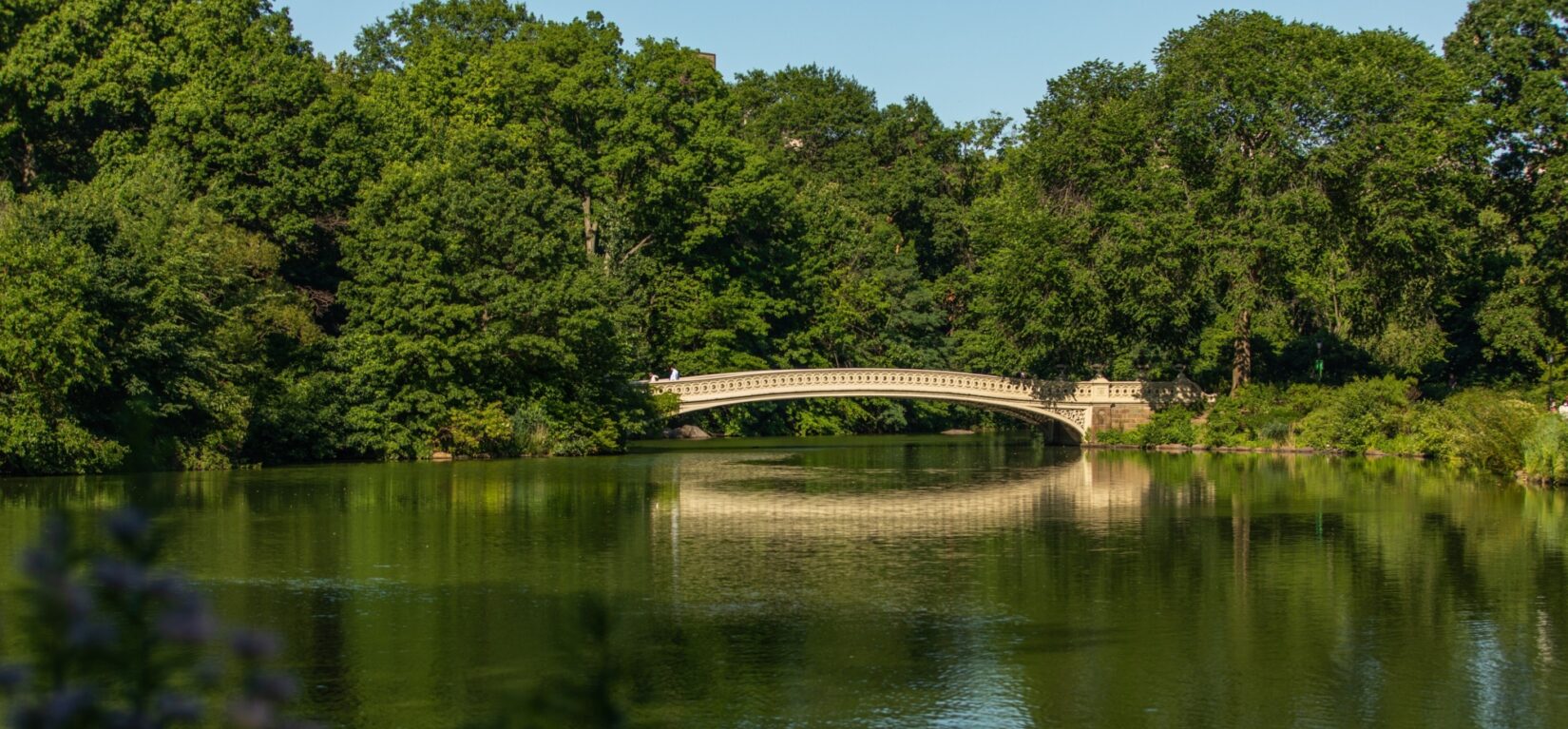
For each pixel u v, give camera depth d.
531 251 59.78
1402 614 25.28
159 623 5.60
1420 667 21.64
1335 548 32.59
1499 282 70.31
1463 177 64.50
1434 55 68.00
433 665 21.09
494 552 31.41
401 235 58.12
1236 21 66.88
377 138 68.19
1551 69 67.88
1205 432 70.19
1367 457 62.72
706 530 35.34
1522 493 44.22
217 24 68.38
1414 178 62.19
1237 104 63.53
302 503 40.28
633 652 22.17
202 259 51.38
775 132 113.06
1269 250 61.75
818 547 32.81
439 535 34.03
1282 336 69.00
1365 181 62.62
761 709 19.23
